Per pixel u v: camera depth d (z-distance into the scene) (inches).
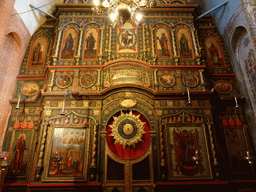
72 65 440.5
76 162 366.3
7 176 376.8
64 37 471.8
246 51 448.1
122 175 371.2
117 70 437.4
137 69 439.5
